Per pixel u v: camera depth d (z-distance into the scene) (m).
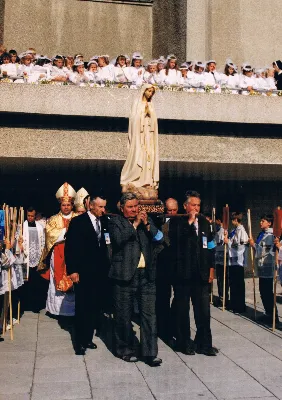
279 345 7.16
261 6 16.23
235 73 13.95
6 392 5.23
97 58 13.34
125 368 6.06
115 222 6.38
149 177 8.69
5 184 14.93
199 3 15.30
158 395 5.16
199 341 6.72
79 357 6.52
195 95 12.32
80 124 12.33
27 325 8.48
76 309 6.76
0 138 12.05
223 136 13.00
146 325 6.25
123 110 11.95
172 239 6.71
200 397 5.10
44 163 12.88
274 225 8.23
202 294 6.70
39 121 12.17
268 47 16.19
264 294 8.80
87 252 6.88
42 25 16.33
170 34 16.08
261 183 15.73
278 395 5.16
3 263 7.55
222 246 10.49
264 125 12.97
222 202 15.49
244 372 5.92
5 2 16.09
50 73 12.45
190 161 12.80
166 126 12.77
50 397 5.10
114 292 6.50
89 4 16.66
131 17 16.89
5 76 11.95
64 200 8.88
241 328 8.26
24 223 9.25
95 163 12.88
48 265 9.05
